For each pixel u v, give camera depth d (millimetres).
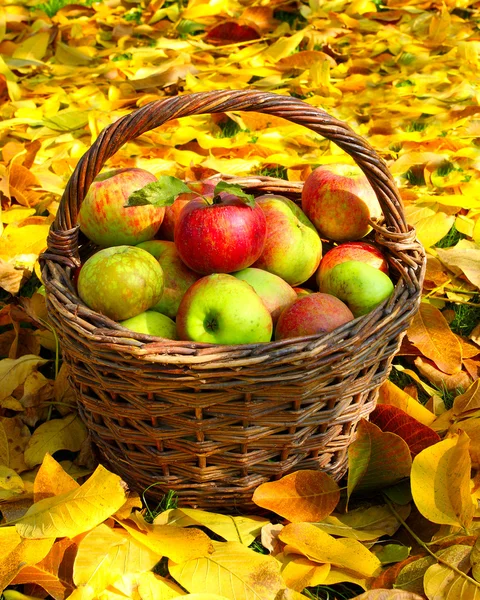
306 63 2480
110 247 1455
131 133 1392
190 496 1430
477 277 1663
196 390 1354
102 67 2482
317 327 1406
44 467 1407
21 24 2760
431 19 2906
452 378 1595
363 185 1542
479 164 1945
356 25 2840
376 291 1452
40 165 1919
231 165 1889
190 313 1401
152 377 1350
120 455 1438
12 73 2273
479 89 2391
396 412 1475
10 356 1593
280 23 2871
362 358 1389
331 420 1412
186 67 2359
